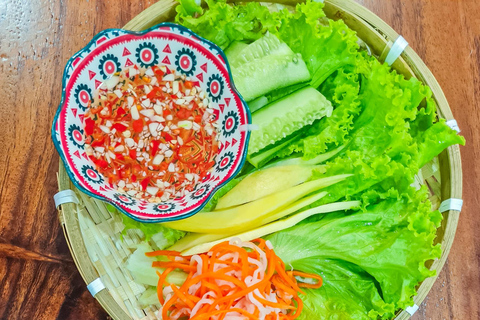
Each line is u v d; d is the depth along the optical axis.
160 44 0.34
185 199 0.33
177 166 0.35
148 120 0.35
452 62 0.43
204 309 0.33
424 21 0.43
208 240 0.35
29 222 0.38
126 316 0.33
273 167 0.37
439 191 0.38
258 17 0.36
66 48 0.40
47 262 0.37
